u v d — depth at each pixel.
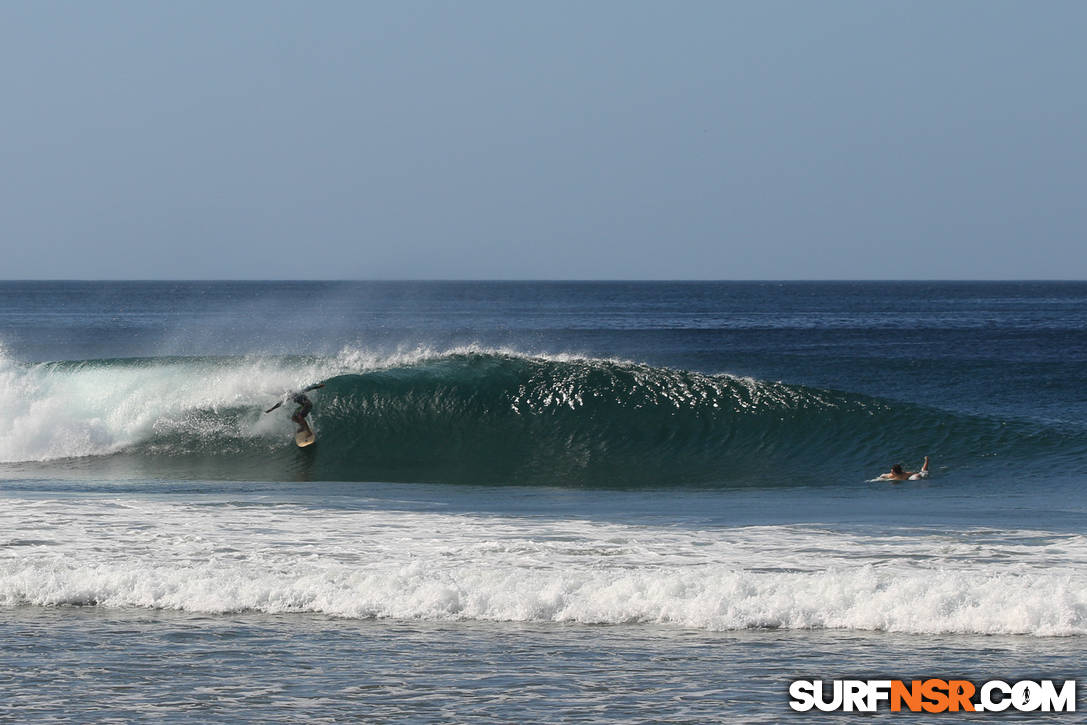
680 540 47.78
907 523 53.81
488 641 34.06
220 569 41.06
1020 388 134.25
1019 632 34.69
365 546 45.91
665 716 27.52
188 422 86.94
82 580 39.75
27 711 27.73
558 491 71.00
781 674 30.81
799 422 87.94
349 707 28.12
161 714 27.58
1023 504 64.12
